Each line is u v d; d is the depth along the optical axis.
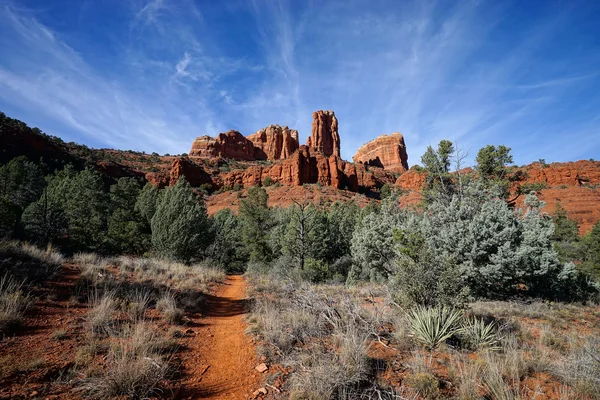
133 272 10.63
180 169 112.44
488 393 3.51
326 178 111.12
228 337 6.00
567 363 4.29
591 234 31.56
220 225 36.06
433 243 11.93
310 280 16.48
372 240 15.85
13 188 38.38
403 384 3.70
